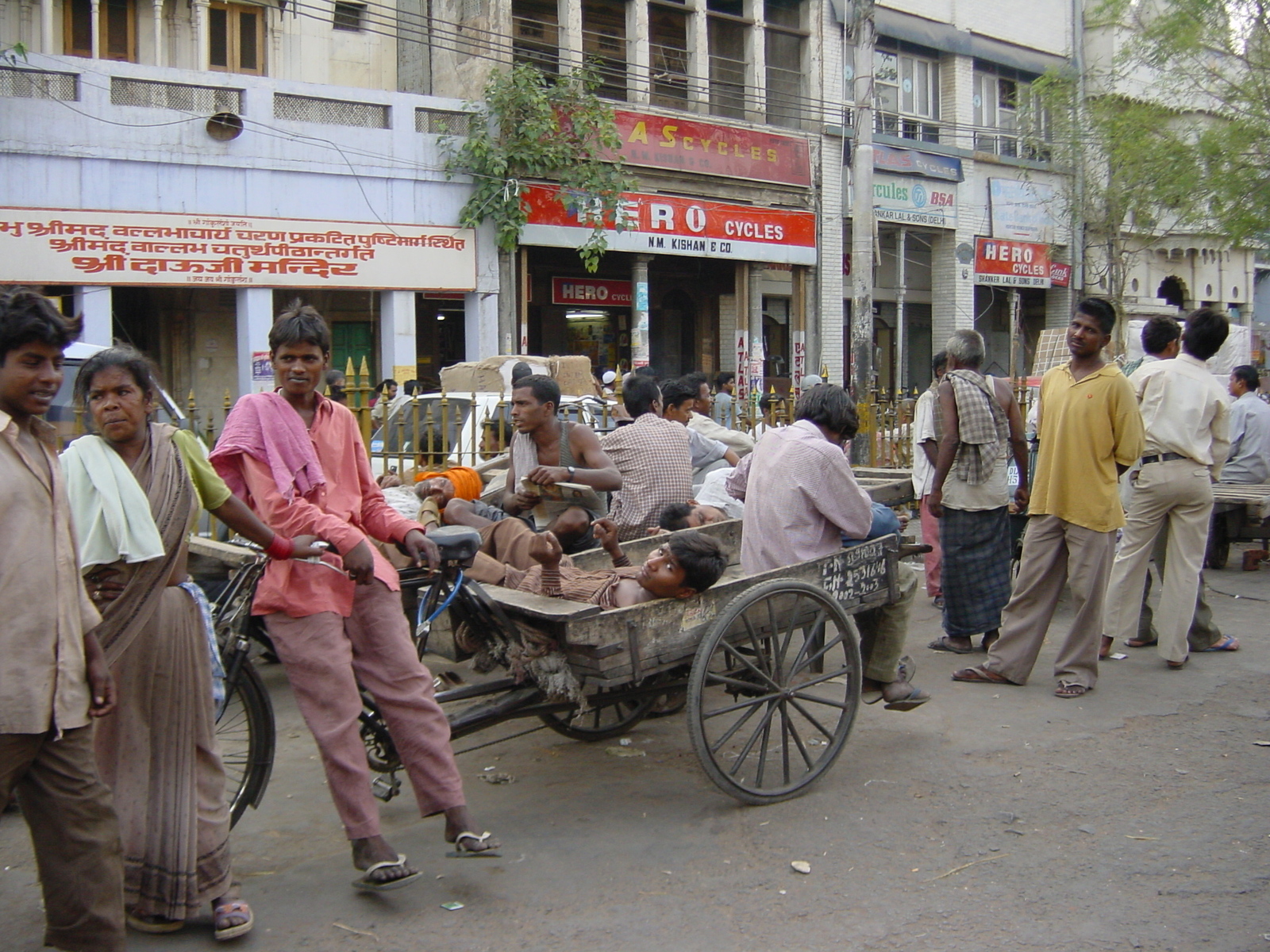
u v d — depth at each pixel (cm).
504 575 452
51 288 1322
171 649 319
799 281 2006
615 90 1819
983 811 420
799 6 2017
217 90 1382
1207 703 557
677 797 437
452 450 819
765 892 355
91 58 1321
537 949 319
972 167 2261
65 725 277
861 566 466
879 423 1064
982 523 641
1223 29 1928
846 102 2077
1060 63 2425
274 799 437
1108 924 333
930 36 2169
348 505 370
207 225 1377
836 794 438
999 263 2323
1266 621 737
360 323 1670
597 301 1872
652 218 1752
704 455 723
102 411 308
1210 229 2270
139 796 319
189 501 320
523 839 396
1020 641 587
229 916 321
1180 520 616
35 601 273
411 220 1538
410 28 1734
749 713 426
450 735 382
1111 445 558
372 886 340
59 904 287
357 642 356
